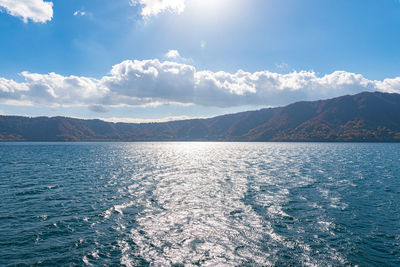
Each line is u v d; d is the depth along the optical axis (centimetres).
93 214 1986
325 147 15325
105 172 4325
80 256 1315
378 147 14675
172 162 6156
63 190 2842
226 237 1551
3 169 4756
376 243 1473
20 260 1266
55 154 9231
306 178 3612
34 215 1961
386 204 2248
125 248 1408
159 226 1731
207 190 2817
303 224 1764
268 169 4684
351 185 3088
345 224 1766
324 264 1239
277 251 1371
